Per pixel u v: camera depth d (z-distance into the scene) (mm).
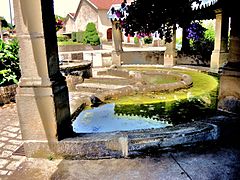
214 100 5195
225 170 2148
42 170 2299
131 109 4727
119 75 9328
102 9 28297
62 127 2586
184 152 2512
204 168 2193
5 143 2979
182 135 2551
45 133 2490
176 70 9805
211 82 7188
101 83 8031
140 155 2490
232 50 2941
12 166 2393
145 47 22328
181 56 11867
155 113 4426
